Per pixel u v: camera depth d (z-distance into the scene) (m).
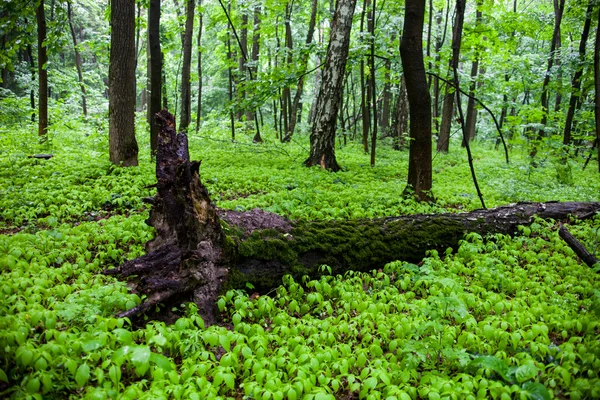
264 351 3.71
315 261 5.42
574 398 3.07
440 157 17.94
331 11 18.59
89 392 2.99
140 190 8.77
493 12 20.98
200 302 4.48
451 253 6.18
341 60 12.20
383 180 11.88
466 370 3.57
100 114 21.47
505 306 4.37
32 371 3.11
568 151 14.05
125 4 10.36
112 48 10.53
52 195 8.14
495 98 19.45
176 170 4.60
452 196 9.77
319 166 12.37
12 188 8.47
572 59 13.54
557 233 6.45
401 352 3.76
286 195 8.64
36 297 4.00
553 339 4.17
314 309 4.88
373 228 5.98
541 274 5.36
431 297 4.12
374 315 4.35
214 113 23.91
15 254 5.07
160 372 3.13
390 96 27.91
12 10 10.70
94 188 8.98
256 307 4.69
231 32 18.86
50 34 11.95
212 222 4.70
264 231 5.29
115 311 4.12
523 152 17.67
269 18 18.56
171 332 3.78
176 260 4.57
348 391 3.60
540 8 21.64
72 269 4.99
